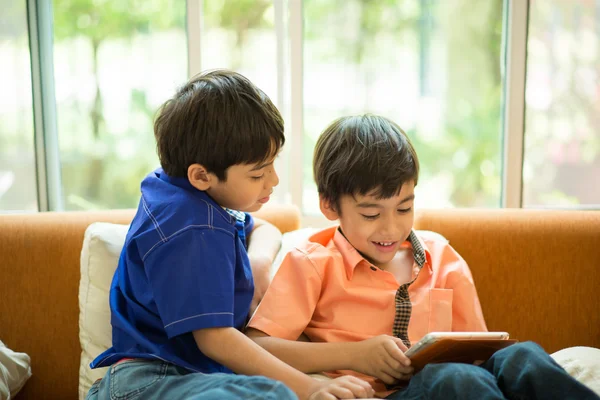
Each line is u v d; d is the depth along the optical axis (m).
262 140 1.05
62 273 1.36
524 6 1.73
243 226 1.32
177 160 1.07
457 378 0.84
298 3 1.76
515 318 1.39
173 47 1.81
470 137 1.83
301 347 1.09
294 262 1.22
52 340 1.35
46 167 1.83
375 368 1.03
